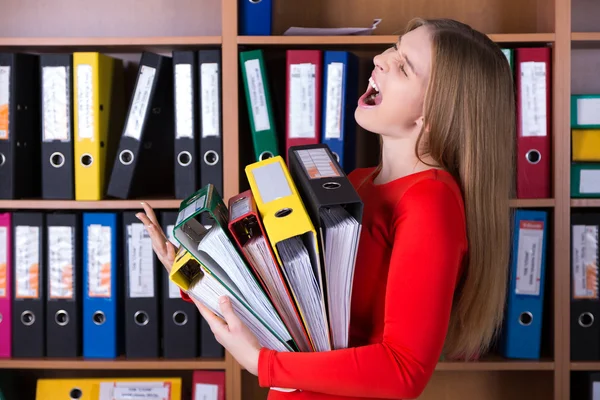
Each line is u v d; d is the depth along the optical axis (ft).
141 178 6.20
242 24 5.93
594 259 5.91
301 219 2.88
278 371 3.07
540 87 5.81
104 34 6.79
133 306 6.01
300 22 6.79
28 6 6.75
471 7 6.75
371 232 3.50
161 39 5.84
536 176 5.86
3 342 6.04
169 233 5.92
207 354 6.07
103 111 6.01
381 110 3.61
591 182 5.92
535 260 5.90
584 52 6.75
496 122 3.55
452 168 3.53
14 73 5.84
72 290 5.99
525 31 6.72
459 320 3.68
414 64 3.53
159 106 6.15
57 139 5.92
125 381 6.23
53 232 5.97
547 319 6.12
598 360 5.96
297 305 3.08
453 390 7.00
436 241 3.10
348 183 3.12
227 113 5.84
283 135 6.51
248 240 3.08
